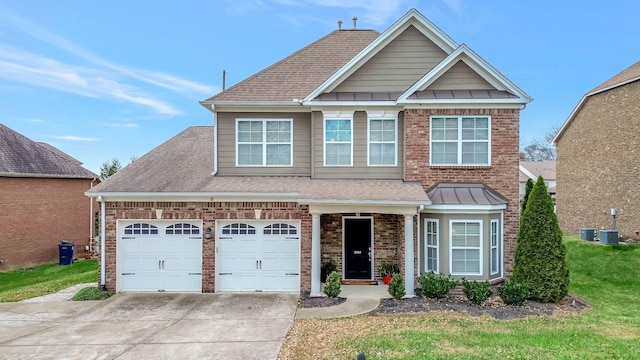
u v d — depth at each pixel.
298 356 7.39
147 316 10.29
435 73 12.91
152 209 12.73
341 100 13.32
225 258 12.84
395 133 13.54
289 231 12.84
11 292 13.47
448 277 11.63
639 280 13.98
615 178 22.39
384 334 8.38
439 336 8.18
